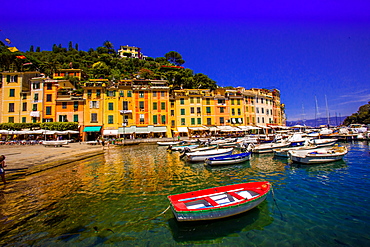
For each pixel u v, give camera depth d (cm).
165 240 778
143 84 5600
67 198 1205
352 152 2777
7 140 4269
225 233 815
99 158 2691
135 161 2455
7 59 7000
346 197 1148
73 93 5159
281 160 2341
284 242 753
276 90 7431
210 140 3834
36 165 1908
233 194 974
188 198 944
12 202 1135
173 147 3438
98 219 948
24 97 4734
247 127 5622
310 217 927
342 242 746
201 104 5550
